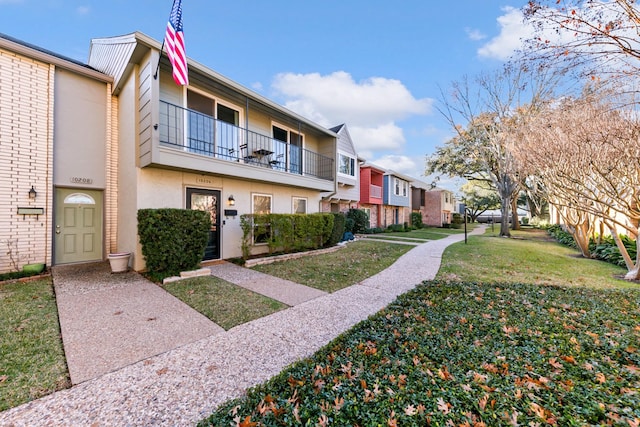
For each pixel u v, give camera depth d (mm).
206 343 3117
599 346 2725
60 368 2568
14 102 5797
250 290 5082
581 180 6641
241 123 8430
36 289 4762
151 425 1926
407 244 11969
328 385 2176
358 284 5641
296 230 8594
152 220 5379
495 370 2340
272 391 2174
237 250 7988
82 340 3102
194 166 6195
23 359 2689
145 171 6098
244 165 7449
